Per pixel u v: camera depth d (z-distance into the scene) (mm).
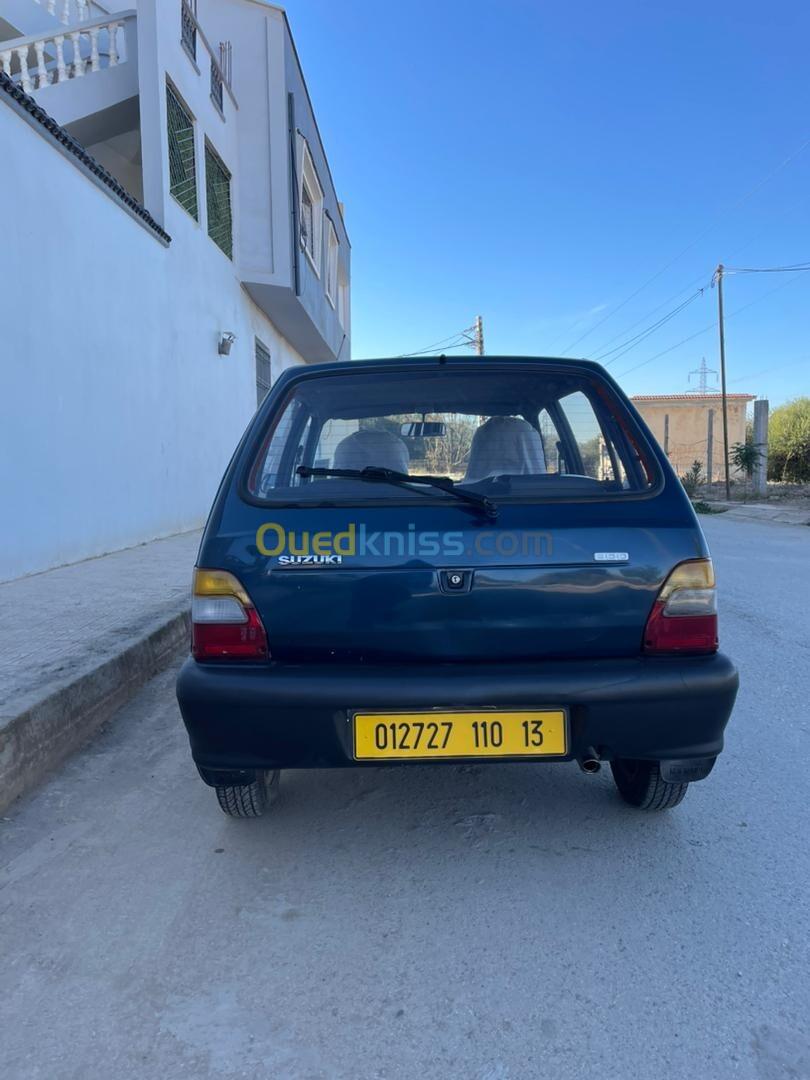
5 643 4164
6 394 5746
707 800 2869
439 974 1913
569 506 2258
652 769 2547
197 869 2406
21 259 5918
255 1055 1661
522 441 2607
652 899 2227
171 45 9477
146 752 3367
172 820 2736
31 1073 1610
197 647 2229
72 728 3383
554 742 2146
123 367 7961
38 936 2070
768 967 1934
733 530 14477
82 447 7043
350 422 2586
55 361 6492
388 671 2145
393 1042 1695
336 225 21328
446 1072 1613
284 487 2350
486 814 2758
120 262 7879
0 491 5754
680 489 2330
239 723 2146
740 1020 1752
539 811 2777
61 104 8734
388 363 2600
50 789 2994
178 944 2035
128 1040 1704
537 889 2281
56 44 8703
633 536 2227
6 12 8945
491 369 2588
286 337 18391
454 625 2178
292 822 2711
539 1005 1804
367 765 2160
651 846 2527
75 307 6848
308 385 2584
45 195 6273
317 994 1846
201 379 10844
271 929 2098
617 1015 1770
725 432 28906
